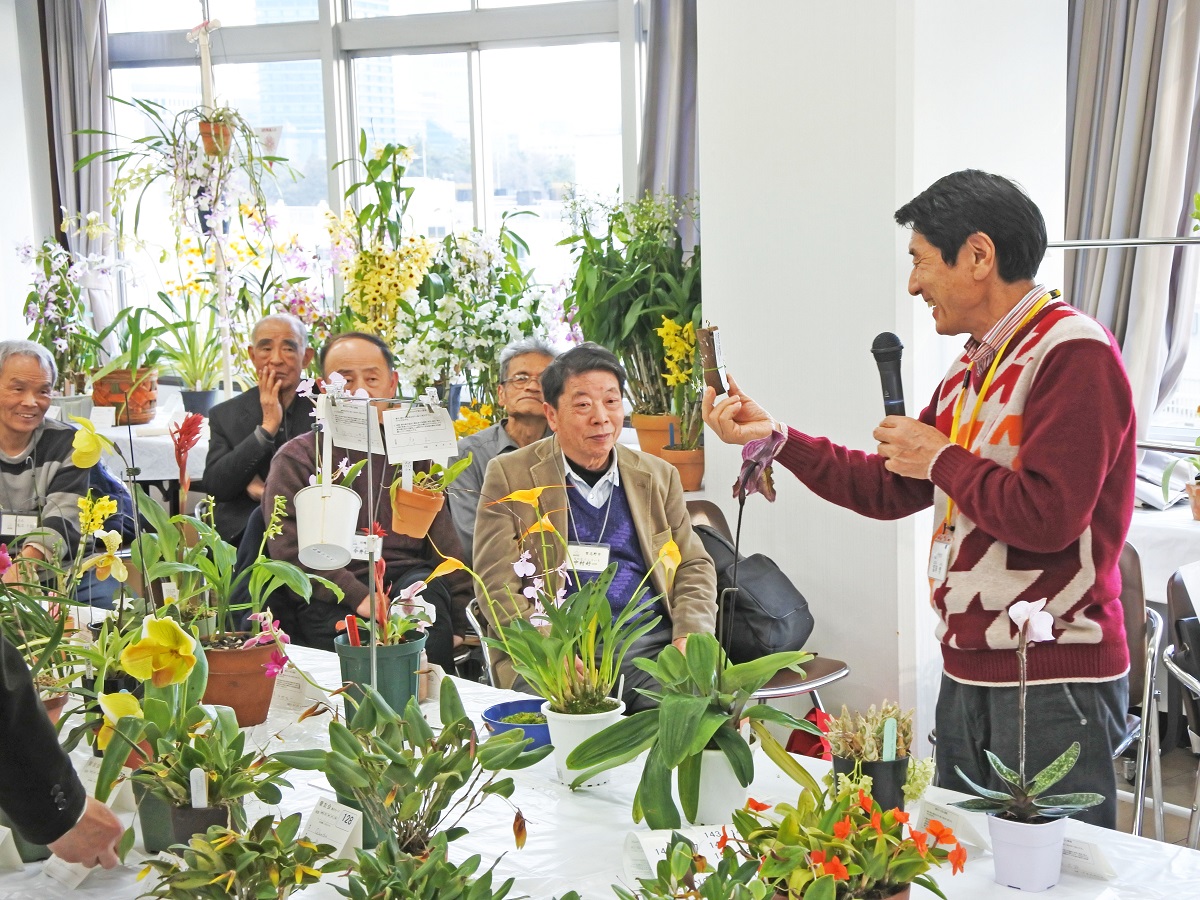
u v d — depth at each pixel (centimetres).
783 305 338
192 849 116
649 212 437
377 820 126
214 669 188
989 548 185
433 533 305
